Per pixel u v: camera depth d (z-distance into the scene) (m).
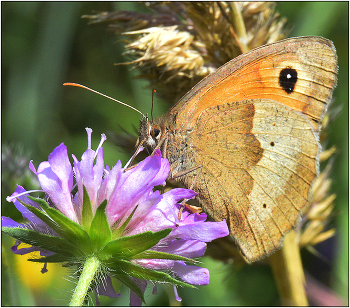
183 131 0.29
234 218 0.29
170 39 0.30
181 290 0.32
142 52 0.30
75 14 0.37
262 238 0.29
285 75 0.29
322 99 0.29
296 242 0.31
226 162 0.29
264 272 0.33
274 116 0.29
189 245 0.28
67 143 0.36
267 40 0.31
